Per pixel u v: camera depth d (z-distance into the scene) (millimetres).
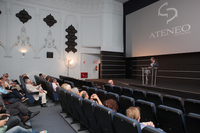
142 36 9656
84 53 11008
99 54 11656
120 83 7750
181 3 7410
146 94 3678
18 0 8680
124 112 3156
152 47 8969
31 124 3355
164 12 8242
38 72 9375
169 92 5543
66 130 3066
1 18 8258
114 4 10906
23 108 3168
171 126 2199
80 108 2791
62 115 3979
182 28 7352
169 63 8234
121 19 11234
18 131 2102
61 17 10062
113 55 10867
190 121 1882
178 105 3027
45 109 4539
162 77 8594
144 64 9828
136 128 1541
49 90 5512
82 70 10992
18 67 8781
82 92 3357
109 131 2180
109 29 10727
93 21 10805
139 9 9867
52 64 9828
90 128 2859
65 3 10156
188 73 7305
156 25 8711
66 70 10305
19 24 8781
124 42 11242
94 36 10789
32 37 9164
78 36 10680
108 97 3463
